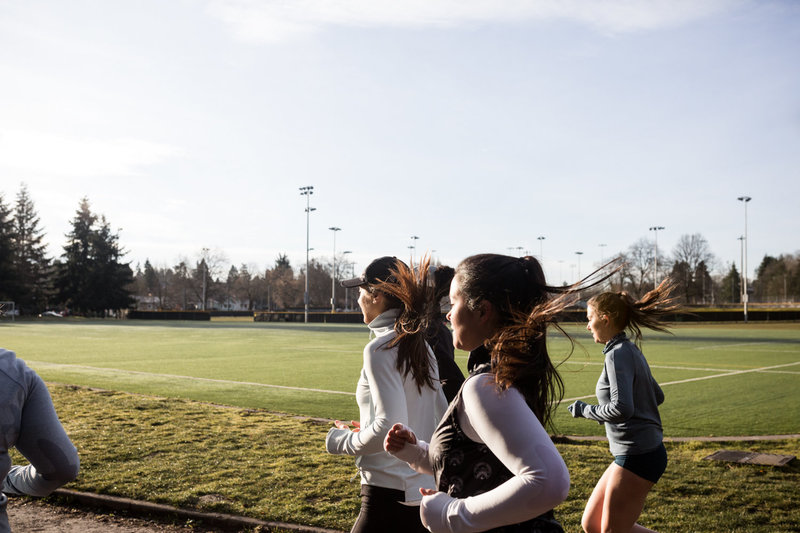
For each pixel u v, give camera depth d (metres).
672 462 6.92
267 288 135.62
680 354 23.09
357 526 2.84
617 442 3.63
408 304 2.72
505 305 1.87
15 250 81.06
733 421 10.09
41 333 37.69
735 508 5.39
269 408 11.13
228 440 7.82
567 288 1.93
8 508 5.54
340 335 36.47
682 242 102.81
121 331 40.75
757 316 63.22
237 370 17.34
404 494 2.77
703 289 103.25
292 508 5.33
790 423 9.92
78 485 5.91
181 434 8.12
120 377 15.50
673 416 10.56
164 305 134.50
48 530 5.01
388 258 3.09
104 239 87.12
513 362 1.72
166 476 6.21
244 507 5.37
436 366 2.83
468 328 1.93
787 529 4.91
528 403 1.79
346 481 6.08
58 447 2.08
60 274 86.00
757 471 6.53
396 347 2.66
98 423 8.78
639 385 3.60
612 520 3.60
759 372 17.08
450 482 1.85
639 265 100.50
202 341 30.39
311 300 124.06
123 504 5.47
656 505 5.46
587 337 31.86
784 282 135.25
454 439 1.85
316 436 8.11
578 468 6.59
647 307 3.69
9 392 1.98
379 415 2.61
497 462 1.81
